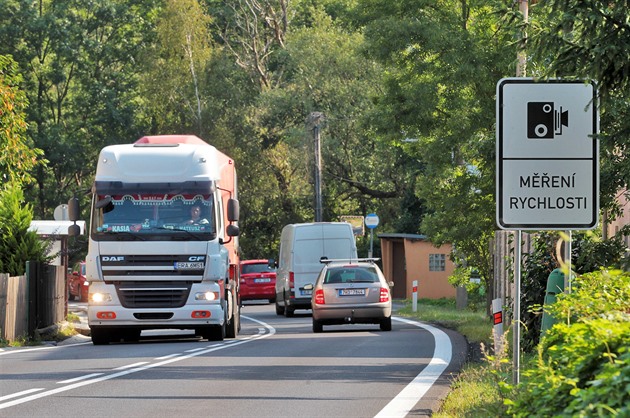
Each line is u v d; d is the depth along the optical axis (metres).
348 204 187.75
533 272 47.09
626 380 15.87
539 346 21.03
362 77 172.12
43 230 106.88
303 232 113.00
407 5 81.00
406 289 168.62
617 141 30.92
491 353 51.03
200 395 36.09
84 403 34.09
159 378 41.94
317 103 172.00
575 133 26.06
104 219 66.12
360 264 78.69
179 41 189.25
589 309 25.05
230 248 71.25
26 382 40.91
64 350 59.50
